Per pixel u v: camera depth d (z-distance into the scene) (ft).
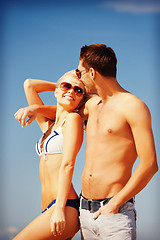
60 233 9.46
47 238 9.56
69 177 9.60
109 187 8.99
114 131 9.02
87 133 9.68
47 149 10.37
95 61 9.18
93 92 9.58
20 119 10.75
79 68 9.71
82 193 9.57
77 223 9.81
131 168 9.25
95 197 9.13
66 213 9.63
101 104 9.49
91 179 9.21
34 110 10.97
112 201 8.80
